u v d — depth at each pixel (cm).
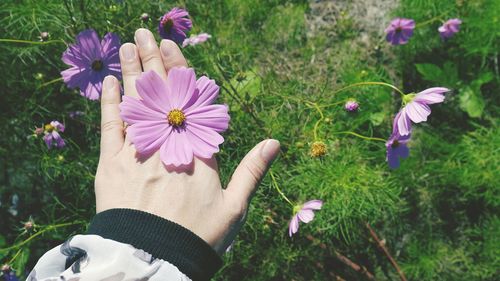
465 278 77
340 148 75
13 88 71
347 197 69
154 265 25
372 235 76
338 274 77
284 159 71
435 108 82
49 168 73
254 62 84
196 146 31
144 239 26
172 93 33
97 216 28
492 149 77
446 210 79
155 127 32
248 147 67
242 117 68
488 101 82
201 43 76
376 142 79
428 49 83
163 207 28
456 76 81
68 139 68
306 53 84
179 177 29
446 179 79
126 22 66
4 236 74
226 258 70
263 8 85
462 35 82
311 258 76
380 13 86
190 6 80
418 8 82
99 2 65
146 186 29
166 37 56
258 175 32
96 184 30
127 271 25
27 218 75
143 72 32
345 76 79
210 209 29
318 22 86
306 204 56
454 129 81
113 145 31
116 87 33
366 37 85
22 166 74
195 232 28
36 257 74
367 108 78
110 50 52
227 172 66
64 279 25
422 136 81
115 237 26
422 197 79
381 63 84
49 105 72
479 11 81
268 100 69
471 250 78
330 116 67
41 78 65
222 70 65
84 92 53
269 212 70
